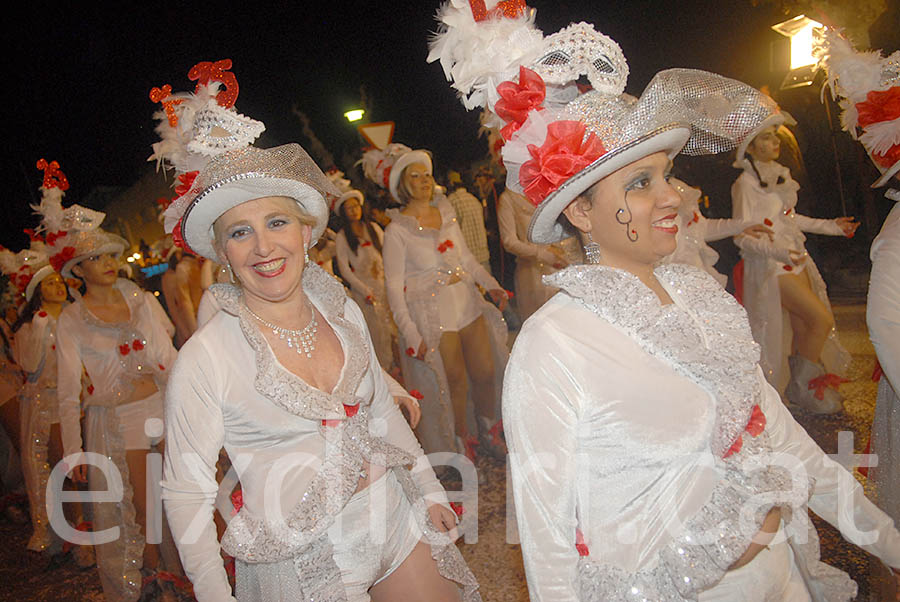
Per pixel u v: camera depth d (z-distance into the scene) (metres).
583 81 1.90
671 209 1.77
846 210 10.70
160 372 4.17
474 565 3.85
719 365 1.71
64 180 4.08
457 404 5.31
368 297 6.88
